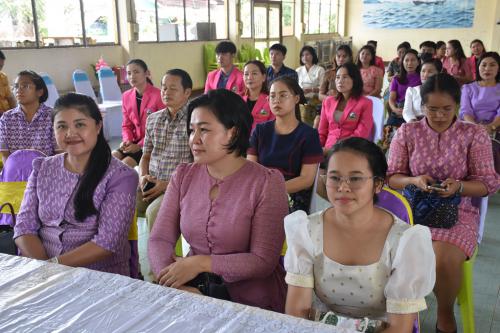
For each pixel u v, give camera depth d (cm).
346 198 118
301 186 224
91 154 169
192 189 161
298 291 126
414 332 141
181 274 143
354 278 121
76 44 746
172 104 256
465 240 180
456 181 188
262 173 155
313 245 126
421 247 114
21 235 171
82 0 745
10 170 227
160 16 896
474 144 193
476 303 220
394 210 166
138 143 348
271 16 1222
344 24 1487
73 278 124
